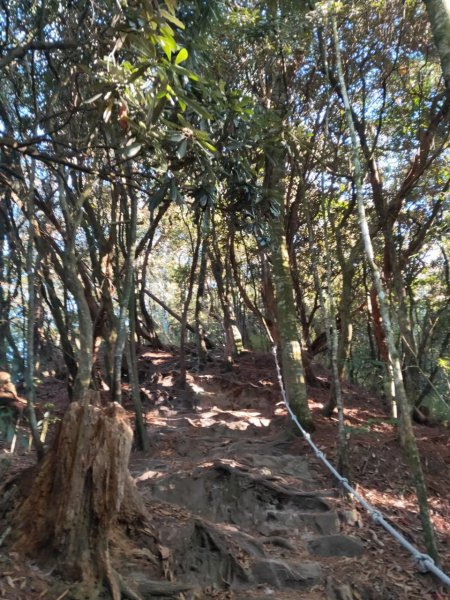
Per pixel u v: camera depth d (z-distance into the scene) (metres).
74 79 5.39
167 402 8.84
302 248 12.05
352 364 11.99
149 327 12.55
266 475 5.37
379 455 6.27
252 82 7.82
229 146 5.04
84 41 4.53
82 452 3.34
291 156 7.14
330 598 3.71
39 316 7.05
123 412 3.52
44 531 3.28
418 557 3.59
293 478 5.53
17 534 3.30
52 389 8.78
